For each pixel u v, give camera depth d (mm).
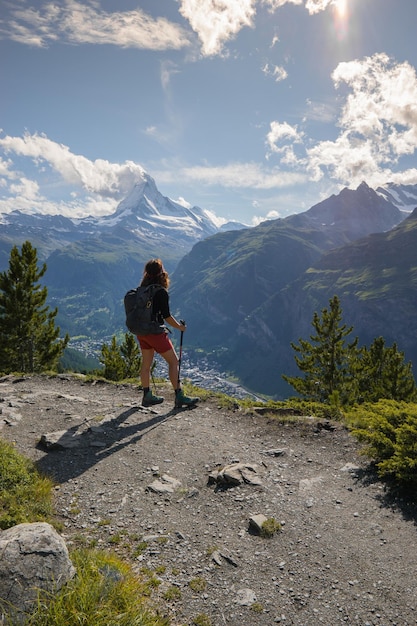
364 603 4594
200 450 8445
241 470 7484
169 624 4211
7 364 36031
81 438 8852
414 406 8555
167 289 9781
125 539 5699
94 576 4297
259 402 11891
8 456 7383
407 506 6508
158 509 6461
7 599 3656
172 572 5051
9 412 10484
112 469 7652
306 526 6008
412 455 7023
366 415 8898
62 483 7141
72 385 14000
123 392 12969
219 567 5156
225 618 4367
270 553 5441
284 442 8992
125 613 3850
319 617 4406
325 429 9578
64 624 3553
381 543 5633
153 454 8227
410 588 4801
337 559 5312
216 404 11164
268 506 6492
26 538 4270
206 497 6820
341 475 7578
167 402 11562
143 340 10125
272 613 4453
